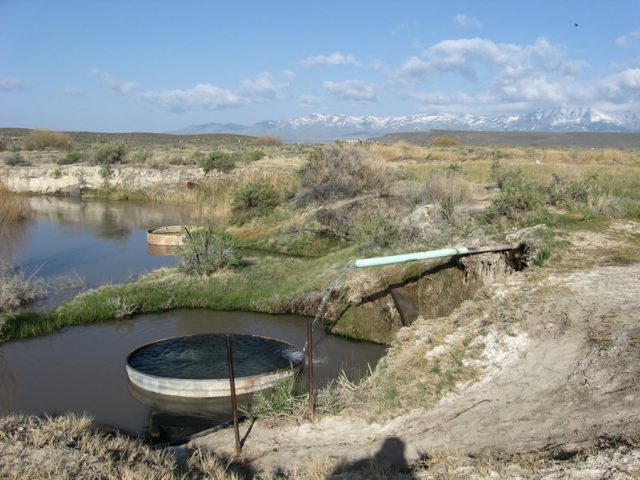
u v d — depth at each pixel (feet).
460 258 34.40
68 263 57.57
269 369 29.25
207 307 41.68
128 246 66.64
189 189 107.34
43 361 32.48
